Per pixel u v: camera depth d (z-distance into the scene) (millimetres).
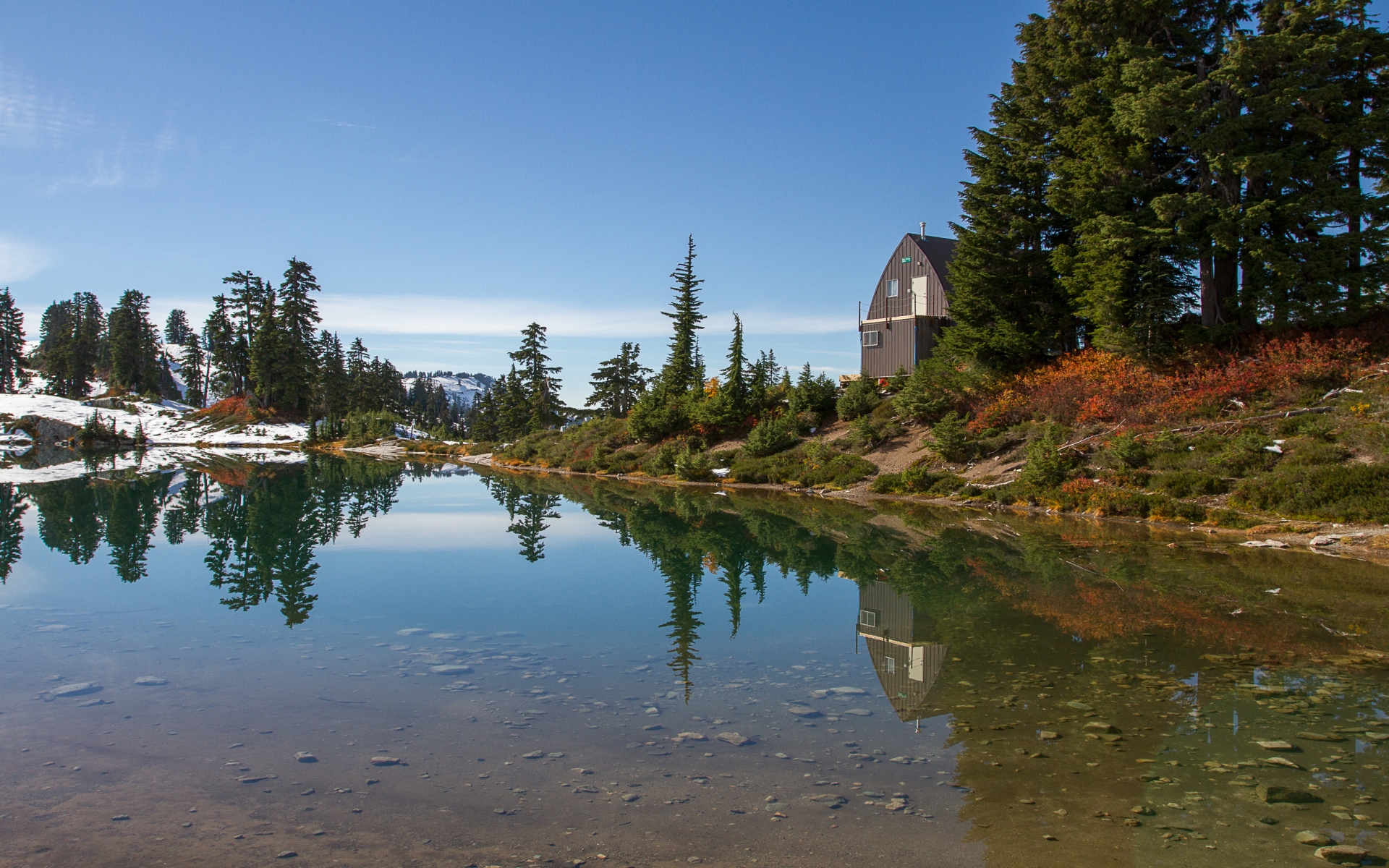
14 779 5043
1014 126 29750
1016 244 29859
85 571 12688
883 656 8094
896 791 4887
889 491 26891
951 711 6363
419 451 66875
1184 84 24391
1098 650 8164
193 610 10078
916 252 38156
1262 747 5523
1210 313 25594
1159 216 24172
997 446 26078
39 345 132375
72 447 64062
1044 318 29000
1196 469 19953
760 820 4512
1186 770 5141
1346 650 8117
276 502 24406
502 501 26609
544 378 71938
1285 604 10297
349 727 6035
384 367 108438
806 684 7180
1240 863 3959
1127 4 26266
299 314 79625
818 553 15391
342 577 12641
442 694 6836
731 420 40219
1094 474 22062
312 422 78750
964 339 30609
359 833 4348
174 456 52562
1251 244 23141
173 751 5535
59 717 6207
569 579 12633
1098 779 5031
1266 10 24062
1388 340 21719
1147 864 3953
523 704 6605
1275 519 16797
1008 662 7777
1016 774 5117
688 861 4051
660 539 17453
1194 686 6918
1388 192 23859
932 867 3955
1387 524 15211
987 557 14453
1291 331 23375
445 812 4621
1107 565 13383
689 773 5184
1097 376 25406
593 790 4926
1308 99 22781
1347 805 4613
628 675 7449
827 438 34625
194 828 4391
